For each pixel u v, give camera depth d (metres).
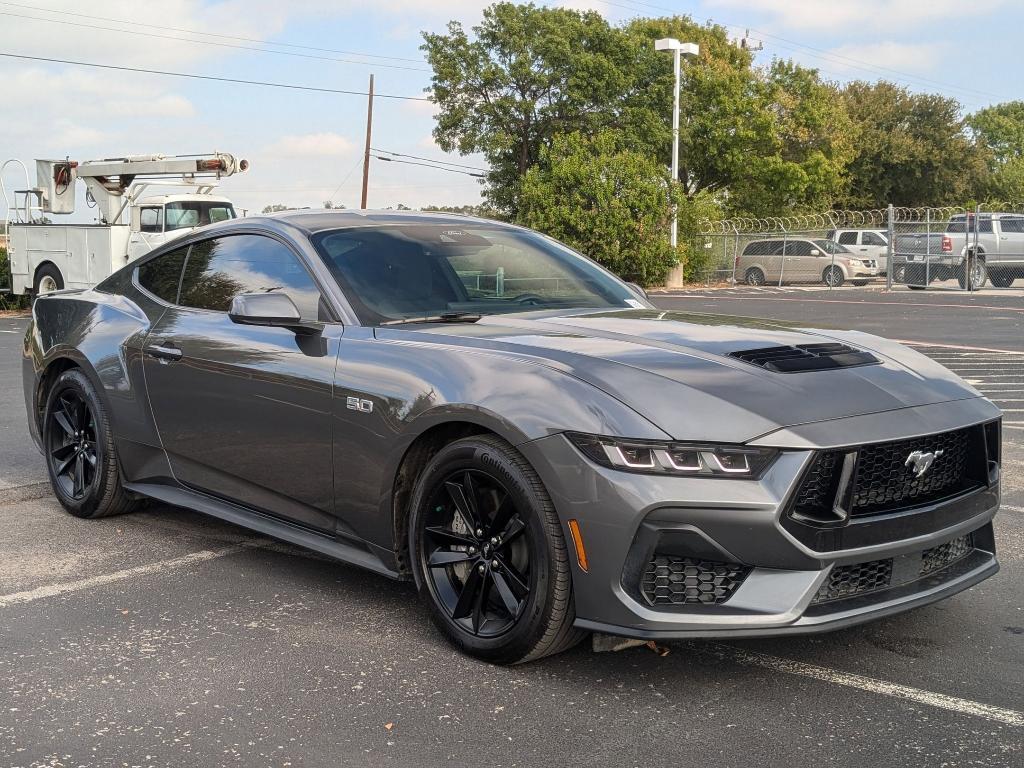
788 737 2.70
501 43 40.47
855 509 2.88
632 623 2.81
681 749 2.63
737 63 46.72
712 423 2.80
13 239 21.33
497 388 3.09
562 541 2.94
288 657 3.27
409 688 3.02
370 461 3.44
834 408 2.92
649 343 3.28
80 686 3.05
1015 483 5.73
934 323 16.83
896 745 2.65
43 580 4.07
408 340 3.49
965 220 27.52
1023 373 10.63
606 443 2.82
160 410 4.40
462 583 3.34
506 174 42.12
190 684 3.06
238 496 4.12
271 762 2.58
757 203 47.28
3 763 2.57
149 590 3.94
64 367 5.11
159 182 20.06
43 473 5.99
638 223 31.16
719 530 2.75
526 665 3.18
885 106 55.56
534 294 4.10
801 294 26.59
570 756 2.60
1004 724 2.77
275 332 3.89
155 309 4.59
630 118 40.44
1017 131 93.81
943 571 3.23
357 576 4.13
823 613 2.85
